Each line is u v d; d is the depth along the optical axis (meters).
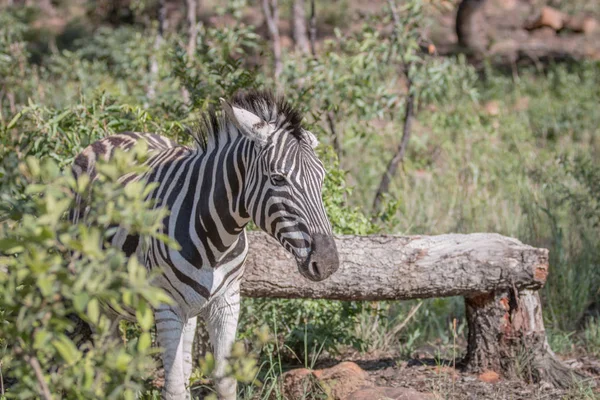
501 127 20.25
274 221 6.38
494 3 39.03
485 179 15.70
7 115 15.21
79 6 36.44
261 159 6.43
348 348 10.41
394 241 8.80
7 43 17.02
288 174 6.30
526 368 9.09
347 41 14.70
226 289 7.12
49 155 9.16
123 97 12.48
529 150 18.14
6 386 7.74
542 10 35.56
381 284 8.77
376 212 12.71
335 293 8.80
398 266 8.74
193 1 18.94
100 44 27.67
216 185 6.79
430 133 19.50
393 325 10.91
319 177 6.45
